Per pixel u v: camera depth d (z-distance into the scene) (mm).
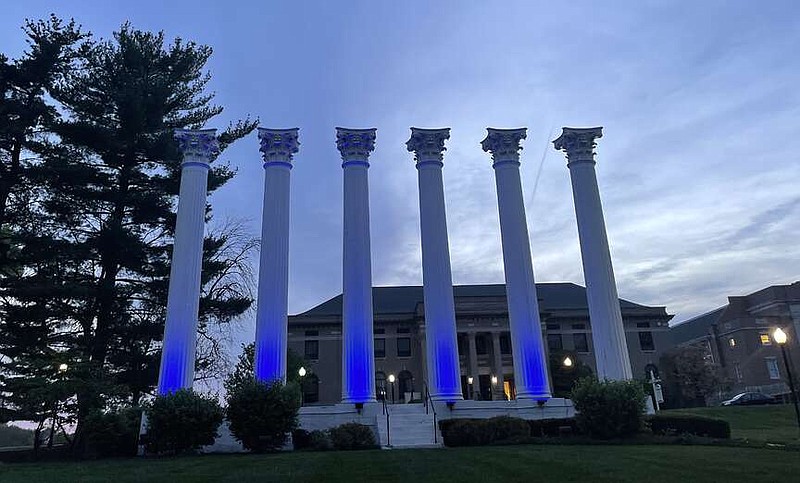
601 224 28469
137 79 34625
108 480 12406
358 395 25484
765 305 73188
